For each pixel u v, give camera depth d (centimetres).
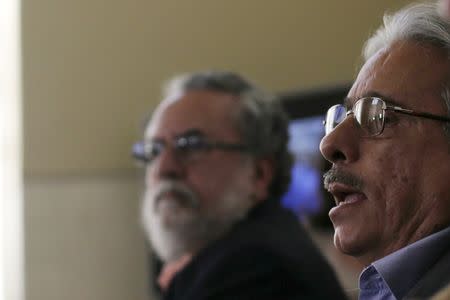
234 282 229
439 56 147
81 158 508
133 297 513
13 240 514
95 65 507
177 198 275
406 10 154
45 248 505
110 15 509
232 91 286
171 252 279
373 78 151
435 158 144
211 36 511
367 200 149
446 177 144
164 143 281
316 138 378
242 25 512
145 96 509
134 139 507
